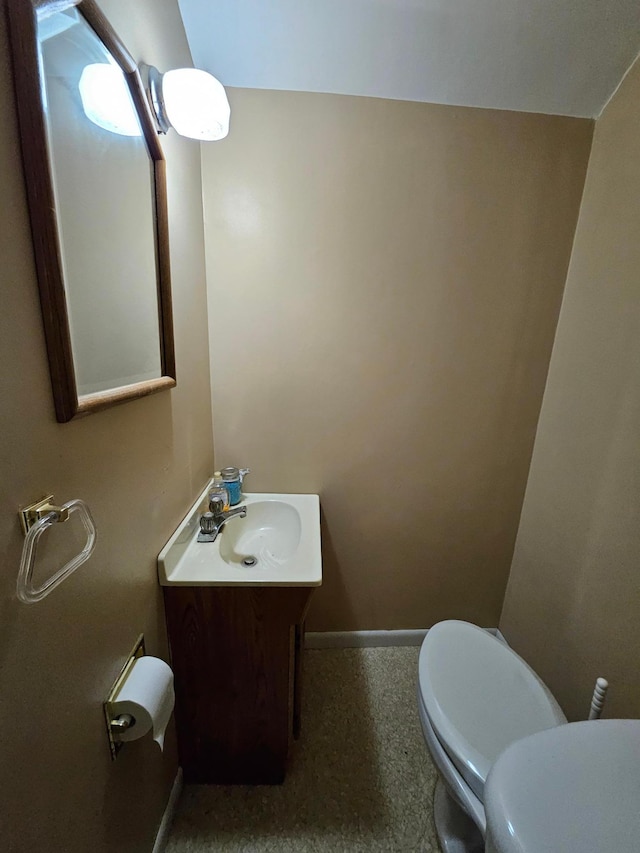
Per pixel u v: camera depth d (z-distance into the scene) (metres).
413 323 1.35
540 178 1.25
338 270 1.30
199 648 1.02
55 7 0.49
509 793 0.53
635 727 0.62
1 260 0.44
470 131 1.21
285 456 1.46
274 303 1.32
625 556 1.03
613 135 1.14
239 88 1.16
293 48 1.08
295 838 1.01
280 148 1.20
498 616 1.66
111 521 0.71
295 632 1.11
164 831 0.98
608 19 1.00
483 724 0.89
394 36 1.05
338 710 1.37
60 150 0.53
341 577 1.59
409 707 1.38
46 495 0.53
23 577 0.47
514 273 1.32
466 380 1.41
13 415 0.47
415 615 1.65
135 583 0.82
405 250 1.29
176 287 1.01
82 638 0.62
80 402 0.59
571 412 1.28
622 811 0.51
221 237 1.25
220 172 1.21
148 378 0.86
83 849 0.64
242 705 1.06
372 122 1.20
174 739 1.06
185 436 1.11
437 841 1.01
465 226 1.28
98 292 0.65
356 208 1.26
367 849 0.99
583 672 1.17
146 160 0.81
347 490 1.50
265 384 1.39
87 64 0.59
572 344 1.29
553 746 0.59
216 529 1.17
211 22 1.02
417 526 1.55
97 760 0.68
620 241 1.10
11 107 0.44
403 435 1.46
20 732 0.49
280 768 1.12
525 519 1.52
